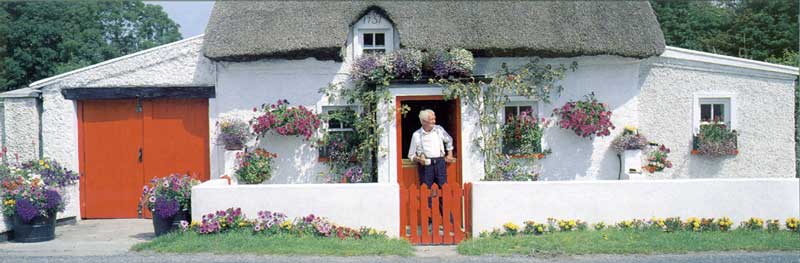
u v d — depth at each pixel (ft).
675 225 26.76
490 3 34.68
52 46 56.18
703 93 34.19
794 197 27.32
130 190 34.68
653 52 32.65
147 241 27.09
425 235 26.89
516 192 26.81
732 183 27.30
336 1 34.12
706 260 22.95
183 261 23.20
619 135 34.09
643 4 35.17
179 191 27.61
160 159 34.58
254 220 26.53
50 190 27.94
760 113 34.19
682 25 63.31
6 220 27.66
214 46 32.32
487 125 31.58
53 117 33.68
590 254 24.03
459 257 23.99
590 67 33.96
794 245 24.52
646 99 34.58
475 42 32.48
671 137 34.50
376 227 26.71
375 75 31.12
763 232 26.58
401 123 33.83
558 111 33.91
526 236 26.05
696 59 34.09
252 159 32.07
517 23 33.35
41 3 55.47
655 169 33.40
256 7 34.55
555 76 33.24
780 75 33.91
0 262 23.36
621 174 33.88
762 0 60.90
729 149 33.65
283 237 25.70
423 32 32.83
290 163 33.47
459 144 31.78
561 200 26.91
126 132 34.58
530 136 33.22
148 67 33.81
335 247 24.64
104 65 33.71
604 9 34.53
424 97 31.55
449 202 27.02
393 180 31.37
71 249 25.79
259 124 32.17
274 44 32.01
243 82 33.42
